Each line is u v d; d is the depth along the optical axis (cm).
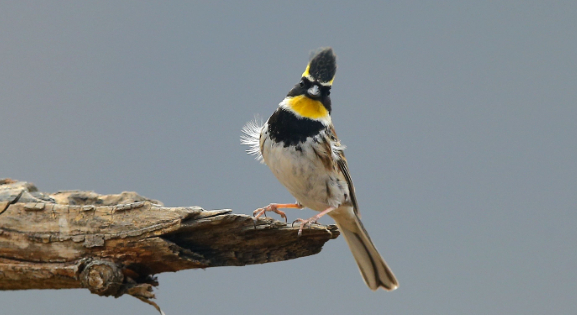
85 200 1109
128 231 933
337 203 1170
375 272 1288
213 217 943
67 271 938
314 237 1051
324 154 1134
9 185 1034
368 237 1257
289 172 1148
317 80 1138
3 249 957
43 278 955
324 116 1155
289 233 1011
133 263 955
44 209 956
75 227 948
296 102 1144
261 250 1039
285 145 1136
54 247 950
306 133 1130
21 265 950
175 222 927
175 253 938
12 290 1002
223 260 1024
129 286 934
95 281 916
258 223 980
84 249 945
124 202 1111
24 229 955
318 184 1154
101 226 943
